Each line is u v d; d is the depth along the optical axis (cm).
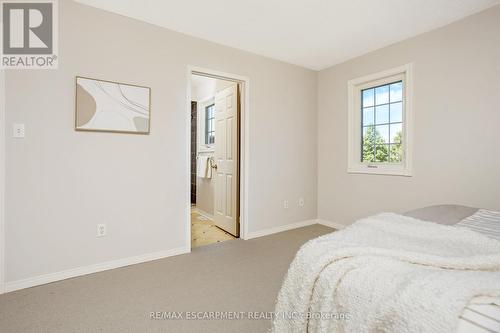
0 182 181
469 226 131
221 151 363
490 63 217
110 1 209
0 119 181
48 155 199
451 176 242
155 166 247
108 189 224
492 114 216
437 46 251
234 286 194
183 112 263
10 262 186
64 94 204
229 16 231
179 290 188
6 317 154
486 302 63
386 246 99
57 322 150
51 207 201
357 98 331
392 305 67
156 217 249
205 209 439
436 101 252
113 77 224
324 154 372
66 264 207
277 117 337
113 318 154
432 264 83
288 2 210
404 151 280
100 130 218
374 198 309
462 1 208
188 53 264
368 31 259
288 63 345
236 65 298
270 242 299
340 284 82
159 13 226
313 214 379
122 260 231
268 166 330
